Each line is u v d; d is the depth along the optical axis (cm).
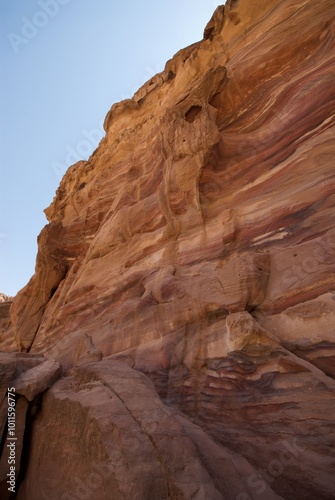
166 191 1054
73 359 966
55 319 1404
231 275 702
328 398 438
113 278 1165
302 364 496
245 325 575
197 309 729
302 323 555
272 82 1010
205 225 928
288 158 822
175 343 732
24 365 700
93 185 1859
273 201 784
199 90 1106
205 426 544
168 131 1119
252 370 550
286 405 474
